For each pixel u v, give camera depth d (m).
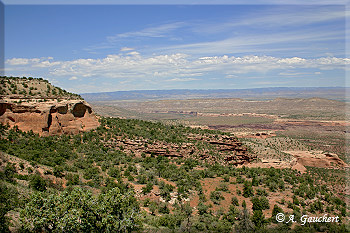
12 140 62.66
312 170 110.50
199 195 55.59
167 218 43.31
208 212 49.12
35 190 41.78
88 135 76.19
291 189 64.44
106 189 48.34
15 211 35.59
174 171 65.75
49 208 34.59
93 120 82.44
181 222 43.16
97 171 58.50
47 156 59.06
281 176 76.38
